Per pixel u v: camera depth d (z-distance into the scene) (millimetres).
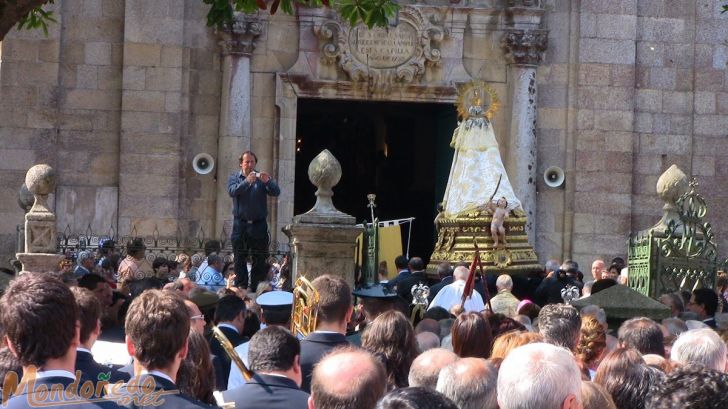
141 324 7410
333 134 35000
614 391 8430
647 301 15773
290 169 29297
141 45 28812
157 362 7434
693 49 30562
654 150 30391
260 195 22250
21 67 28453
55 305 6574
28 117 28453
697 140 30547
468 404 7441
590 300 15773
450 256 22609
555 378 6676
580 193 29969
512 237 22656
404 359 9648
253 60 29234
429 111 32281
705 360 9062
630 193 30109
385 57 29484
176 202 28812
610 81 30094
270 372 8555
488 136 23719
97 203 28719
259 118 29328
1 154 28312
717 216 30516
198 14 29141
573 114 30062
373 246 21875
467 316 10281
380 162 35188
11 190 28344
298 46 29359
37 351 6531
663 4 30438
